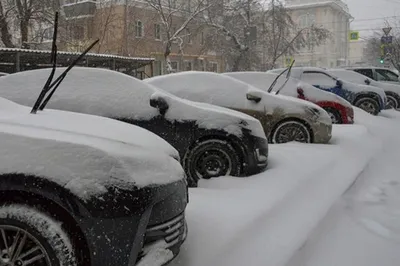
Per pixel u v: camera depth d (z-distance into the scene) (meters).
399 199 5.19
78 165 2.66
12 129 2.87
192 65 39.88
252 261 3.28
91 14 29.77
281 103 7.46
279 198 4.55
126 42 30.44
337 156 6.79
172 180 2.97
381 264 3.52
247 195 4.61
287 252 3.46
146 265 2.68
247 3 32.88
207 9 30.97
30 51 16.97
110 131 3.39
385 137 9.75
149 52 33.72
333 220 4.44
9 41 24.17
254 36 32.88
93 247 2.58
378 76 18.58
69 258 2.53
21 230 2.56
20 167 2.60
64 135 2.90
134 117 5.22
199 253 3.26
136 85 5.50
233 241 3.48
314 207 4.57
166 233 2.86
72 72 5.54
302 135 7.54
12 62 20.19
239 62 33.34
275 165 5.93
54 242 2.53
